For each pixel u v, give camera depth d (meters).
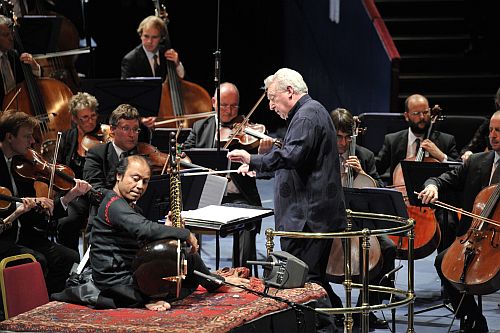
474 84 27.48
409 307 11.91
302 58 29.05
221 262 17.80
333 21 27.03
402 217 12.61
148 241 10.88
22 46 18.78
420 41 28.20
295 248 12.55
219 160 14.98
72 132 16.42
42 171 14.09
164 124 19.14
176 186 11.88
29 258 12.53
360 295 14.05
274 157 12.26
